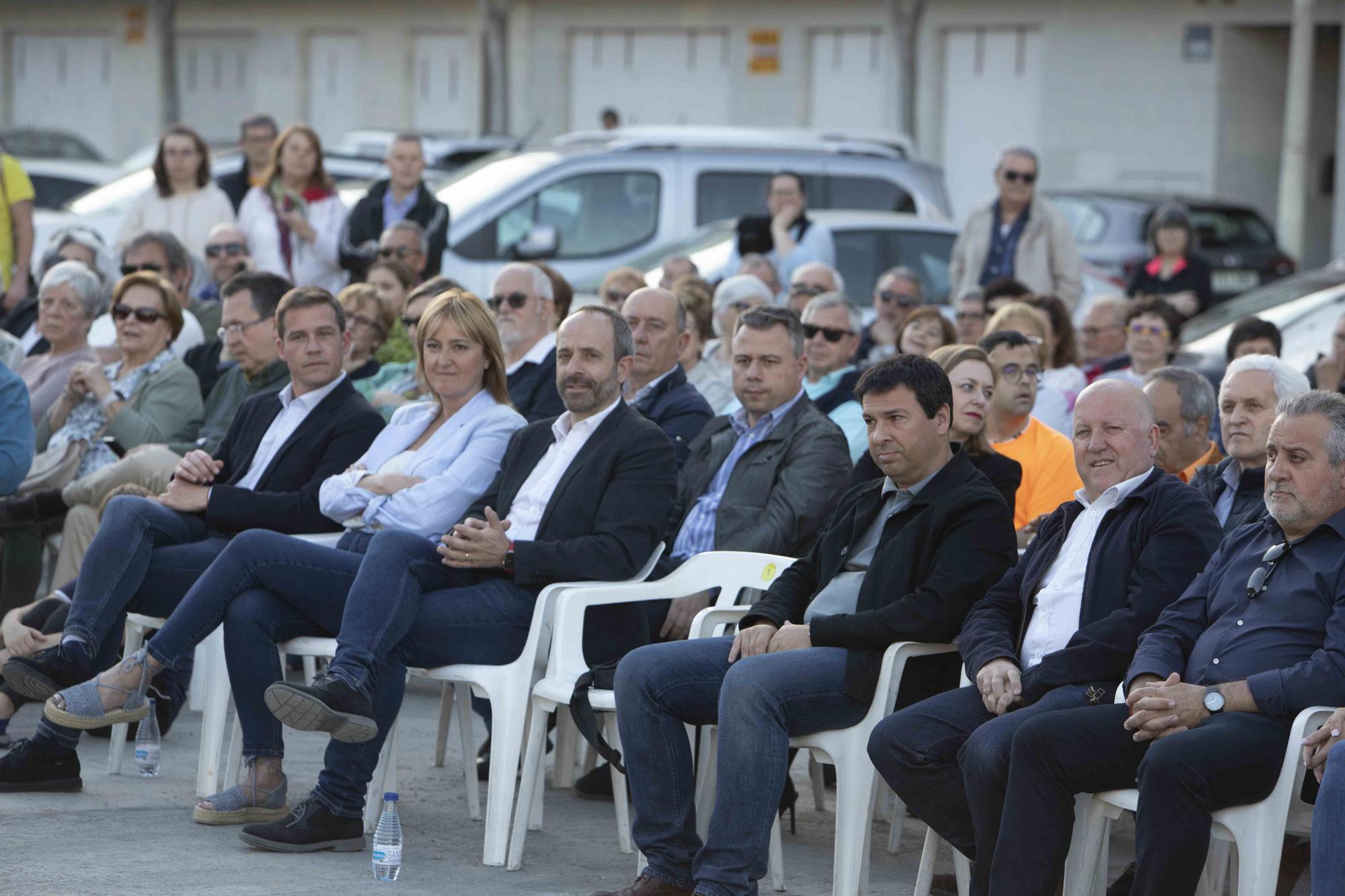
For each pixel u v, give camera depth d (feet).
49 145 130.41
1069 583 26.96
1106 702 25.45
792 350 34.45
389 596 29.09
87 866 27.09
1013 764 24.38
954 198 130.62
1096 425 27.07
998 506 27.81
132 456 39.60
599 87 142.20
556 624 29.73
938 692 28.07
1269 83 122.42
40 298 45.42
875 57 131.85
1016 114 127.95
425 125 150.71
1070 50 125.29
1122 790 24.61
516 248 65.77
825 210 71.26
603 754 28.30
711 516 35.19
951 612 26.96
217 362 45.60
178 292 48.93
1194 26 121.29
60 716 30.60
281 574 30.37
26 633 34.27
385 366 46.73
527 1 142.82
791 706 26.37
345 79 154.51
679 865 26.68
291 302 35.88
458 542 29.84
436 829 31.07
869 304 65.26
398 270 50.42
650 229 68.90
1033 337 41.78
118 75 164.86
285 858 28.35
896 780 26.00
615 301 48.80
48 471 41.09
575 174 68.08
